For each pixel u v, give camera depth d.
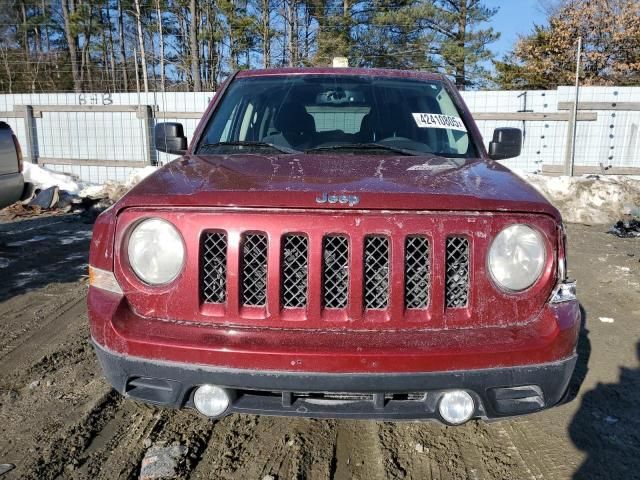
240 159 2.65
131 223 2.05
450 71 25.73
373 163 2.54
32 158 13.32
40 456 2.40
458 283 2.00
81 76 28.44
